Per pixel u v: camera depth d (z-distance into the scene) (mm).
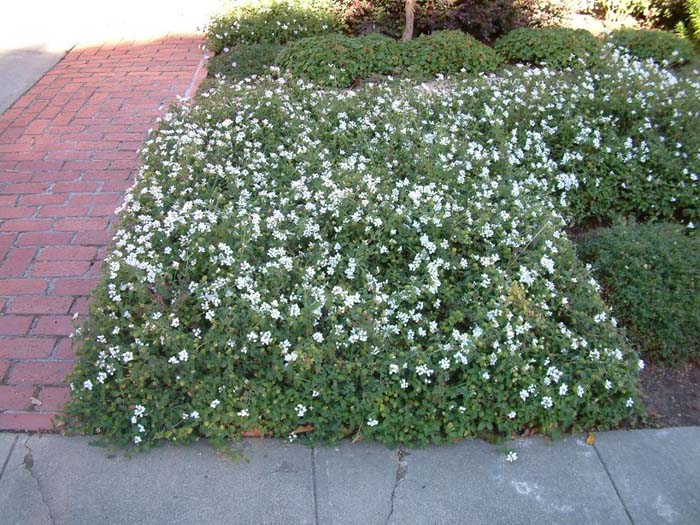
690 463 3088
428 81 6562
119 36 8438
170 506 2834
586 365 3256
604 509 2861
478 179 4336
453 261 3689
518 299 3379
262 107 5160
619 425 3305
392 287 3650
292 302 3373
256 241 3734
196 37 8352
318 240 3791
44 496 2859
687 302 3752
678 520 2818
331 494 2908
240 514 2812
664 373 3730
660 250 3986
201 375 3164
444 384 3166
